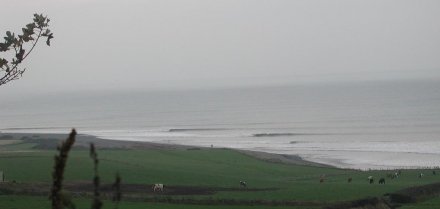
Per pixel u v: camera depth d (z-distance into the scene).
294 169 98.94
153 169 87.06
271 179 84.94
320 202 59.41
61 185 9.86
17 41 15.65
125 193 64.94
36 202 54.06
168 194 65.19
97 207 9.70
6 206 51.84
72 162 89.38
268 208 55.31
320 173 93.94
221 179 79.88
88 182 71.50
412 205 58.56
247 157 114.00
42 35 16.06
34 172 79.06
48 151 109.94
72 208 10.04
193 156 112.00
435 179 79.31
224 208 54.88
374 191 66.75
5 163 87.56
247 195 65.00
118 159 99.06
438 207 56.09
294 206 56.78
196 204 57.69
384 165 111.00
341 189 69.31
